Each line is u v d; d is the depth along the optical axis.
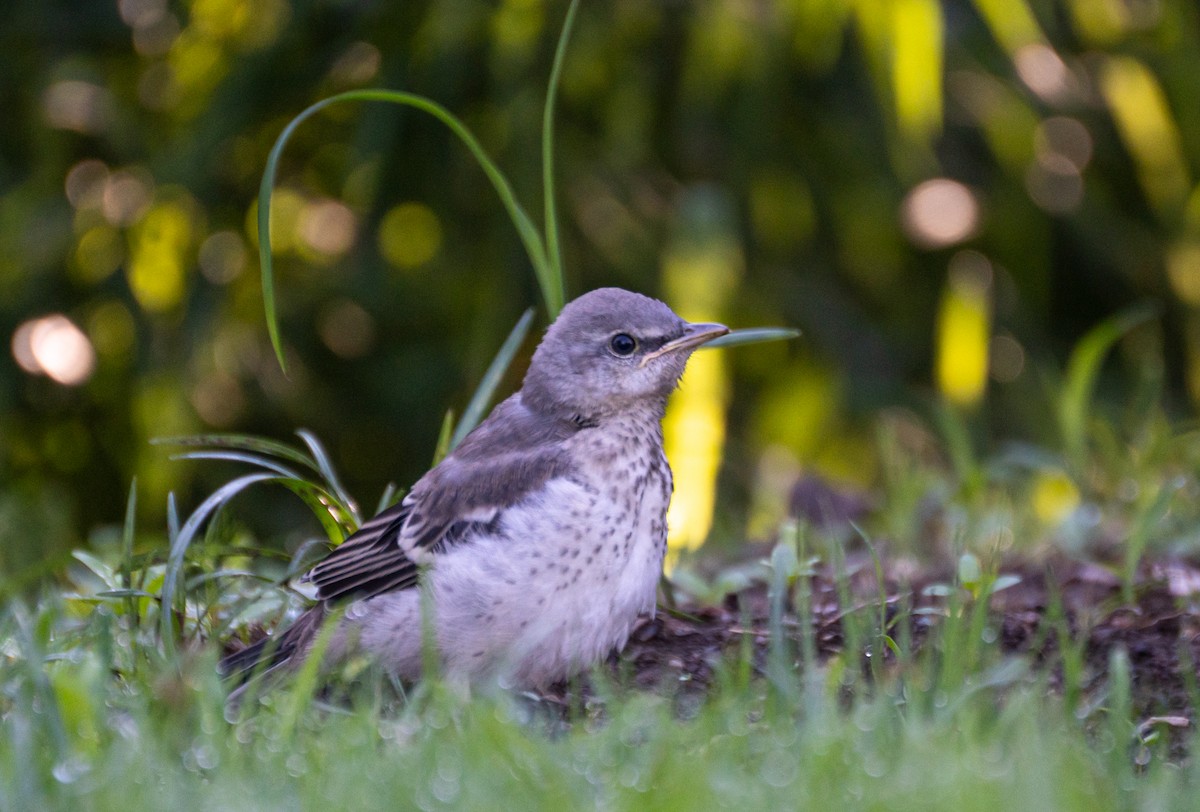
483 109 13.90
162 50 13.84
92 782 4.61
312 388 14.02
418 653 6.18
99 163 13.70
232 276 13.54
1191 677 5.89
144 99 13.81
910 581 7.43
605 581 6.21
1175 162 14.88
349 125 13.82
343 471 14.18
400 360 14.17
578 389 6.55
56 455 13.92
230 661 6.25
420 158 13.88
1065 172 15.42
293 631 6.36
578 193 13.72
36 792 4.54
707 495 12.12
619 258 13.56
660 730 5.07
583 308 6.76
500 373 7.50
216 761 4.93
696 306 13.09
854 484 13.05
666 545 6.62
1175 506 8.63
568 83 13.57
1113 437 10.51
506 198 7.43
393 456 14.23
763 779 4.67
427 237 14.09
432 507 6.34
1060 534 8.34
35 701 5.34
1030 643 6.62
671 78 14.27
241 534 8.38
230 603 6.98
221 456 6.93
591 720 5.98
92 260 13.45
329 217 14.06
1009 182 14.95
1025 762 4.58
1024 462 10.12
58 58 13.59
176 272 13.23
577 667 6.24
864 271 14.88
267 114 13.66
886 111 13.61
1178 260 15.18
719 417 12.55
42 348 13.52
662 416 6.76
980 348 14.16
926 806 4.36
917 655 6.44
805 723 5.18
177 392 12.93
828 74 14.65
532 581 6.08
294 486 6.86
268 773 4.82
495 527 6.18
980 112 14.68
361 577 6.37
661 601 7.18
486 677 6.18
